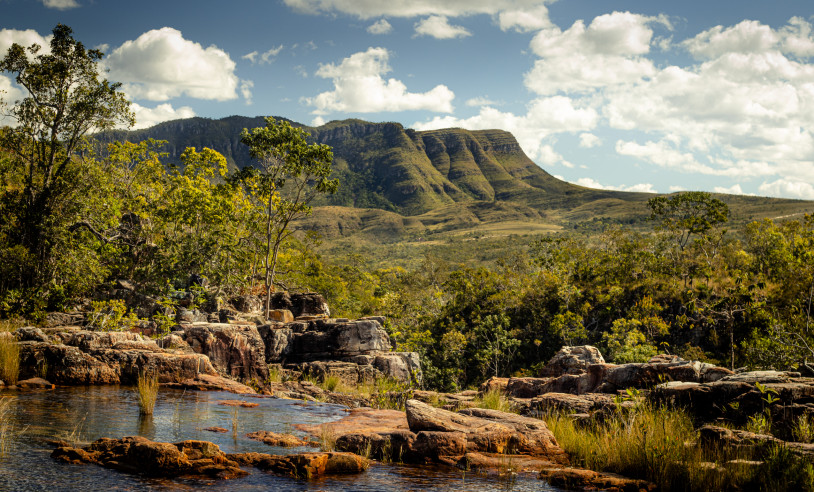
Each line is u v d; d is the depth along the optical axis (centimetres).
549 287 7019
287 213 4578
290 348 2683
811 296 3700
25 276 2877
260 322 3331
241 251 4622
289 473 839
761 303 4550
